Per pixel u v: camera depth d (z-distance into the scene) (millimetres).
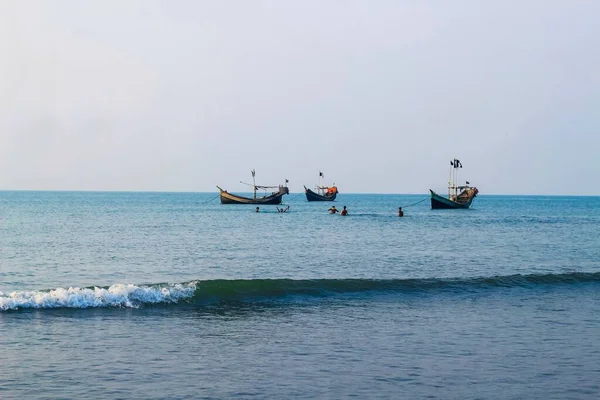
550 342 20312
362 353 18734
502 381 16328
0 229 74000
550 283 32281
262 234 68875
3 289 30531
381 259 45281
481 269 40312
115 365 17219
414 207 183000
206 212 131750
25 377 16062
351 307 26000
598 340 20688
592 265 43188
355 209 163625
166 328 21688
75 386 15484
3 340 19500
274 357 18234
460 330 21859
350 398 14961
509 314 24828
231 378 16297
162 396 14906
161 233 69250
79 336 20219
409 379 16391
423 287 30438
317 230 76188
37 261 41906
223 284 27891
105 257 44812
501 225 91188
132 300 25641
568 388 15883
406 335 21047
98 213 124062
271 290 28484
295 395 15117
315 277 35969
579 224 96500
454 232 74875
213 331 21375
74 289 25328
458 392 15477
